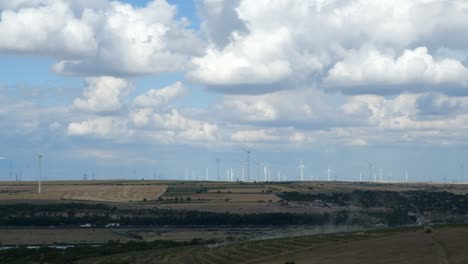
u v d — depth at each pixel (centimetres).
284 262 10406
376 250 10931
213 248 14362
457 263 8550
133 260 12675
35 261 13625
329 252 11456
